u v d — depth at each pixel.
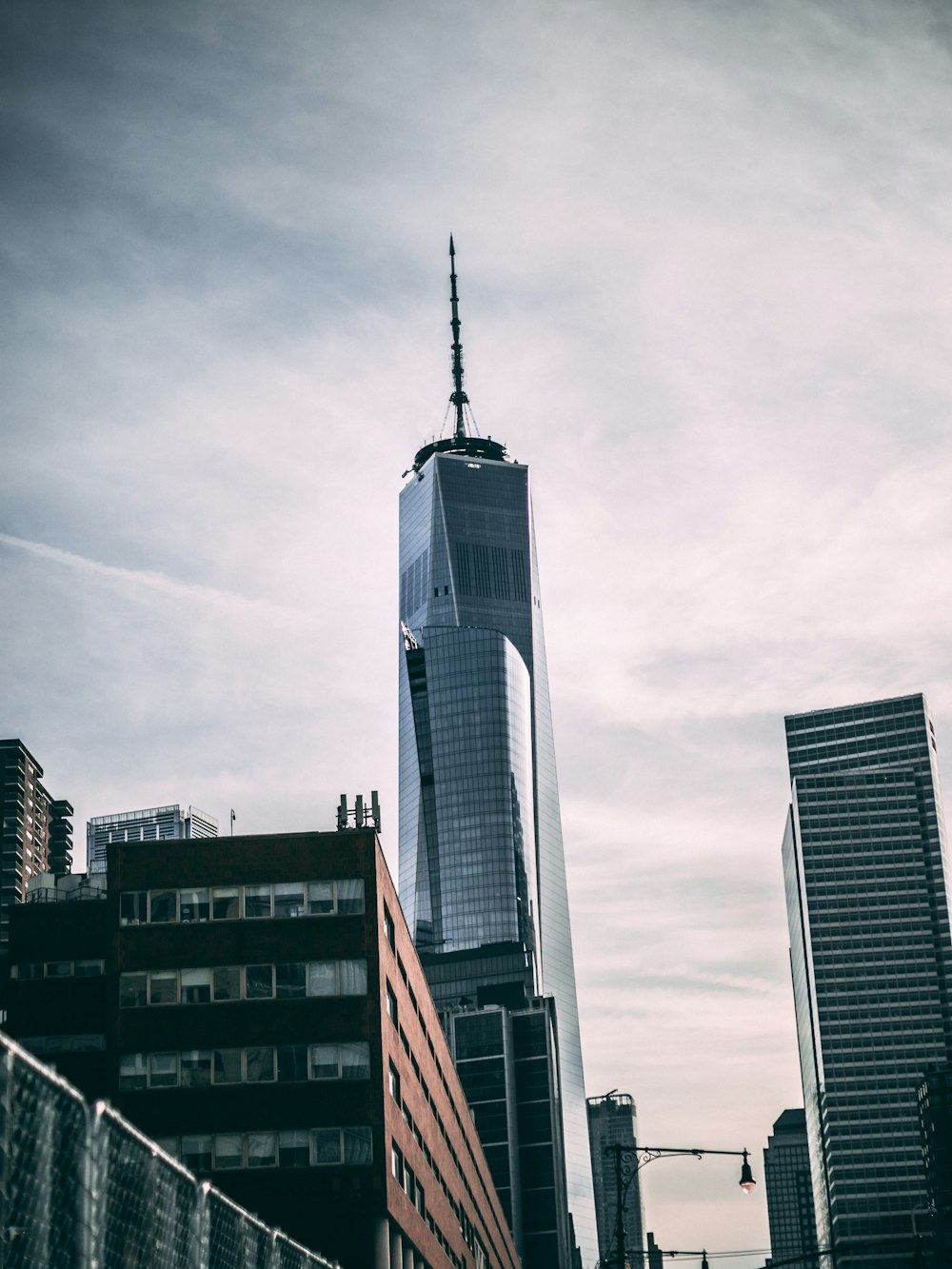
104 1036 92.69
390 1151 76.56
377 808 87.00
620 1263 74.50
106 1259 18.98
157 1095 75.50
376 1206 73.56
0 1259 16.00
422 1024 98.31
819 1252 55.03
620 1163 75.44
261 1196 73.81
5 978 94.81
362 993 77.19
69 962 94.38
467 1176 132.00
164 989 77.25
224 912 78.50
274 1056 76.12
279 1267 28.52
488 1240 158.75
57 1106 17.61
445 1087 113.44
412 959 94.38
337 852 79.56
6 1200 16.09
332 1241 73.25
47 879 101.38
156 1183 21.02
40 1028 93.00
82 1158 18.05
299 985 77.25
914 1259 53.69
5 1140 16.14
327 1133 74.88
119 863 79.25
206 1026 76.56
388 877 84.69
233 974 77.44
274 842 79.81
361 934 78.12
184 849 79.62
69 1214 17.75
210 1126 75.00
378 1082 75.69
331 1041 76.38
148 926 78.25
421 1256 90.25
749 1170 72.12
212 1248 24.23
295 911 78.56
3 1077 16.20
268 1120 75.06
